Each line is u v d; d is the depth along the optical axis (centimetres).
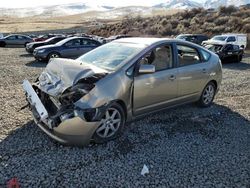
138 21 5688
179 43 598
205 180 386
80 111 428
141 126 553
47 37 3039
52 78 474
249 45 2852
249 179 392
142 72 496
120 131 493
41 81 495
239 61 1844
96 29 6088
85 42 1755
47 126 457
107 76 464
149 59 531
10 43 3256
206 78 653
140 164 418
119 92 469
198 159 440
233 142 507
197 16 4831
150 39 584
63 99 434
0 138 486
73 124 428
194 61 635
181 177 390
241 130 563
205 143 496
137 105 511
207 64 657
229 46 1784
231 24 4028
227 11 4731
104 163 417
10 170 390
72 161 418
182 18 4994
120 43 582
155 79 529
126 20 6078
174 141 498
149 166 414
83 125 433
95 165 411
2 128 529
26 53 2281
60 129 432
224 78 1127
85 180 375
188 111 654
